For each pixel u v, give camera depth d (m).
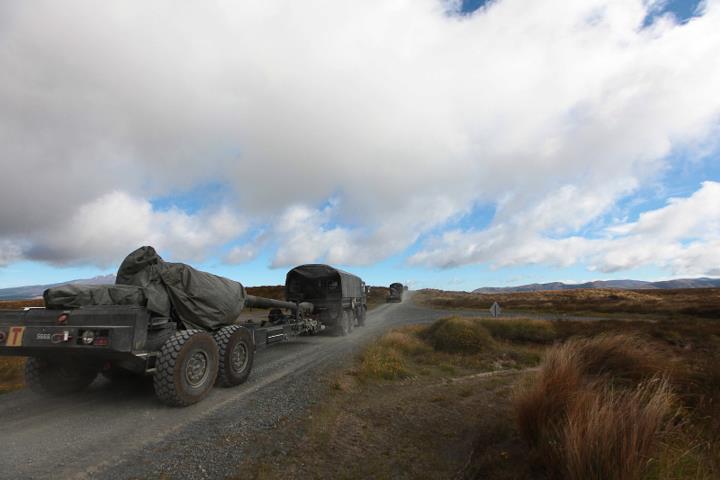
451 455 3.58
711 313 21.92
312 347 11.41
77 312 4.98
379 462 3.40
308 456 3.53
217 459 3.48
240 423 4.50
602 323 14.03
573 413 3.14
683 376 4.82
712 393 4.23
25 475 3.17
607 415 2.83
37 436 4.10
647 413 2.87
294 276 15.15
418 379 7.16
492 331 13.20
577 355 5.45
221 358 6.11
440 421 4.55
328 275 14.72
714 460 2.70
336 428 4.29
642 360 5.40
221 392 6.05
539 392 3.76
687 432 3.17
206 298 6.64
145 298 5.65
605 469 2.49
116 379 6.85
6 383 6.82
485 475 3.09
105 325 4.95
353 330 16.38
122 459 3.49
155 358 5.38
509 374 7.58
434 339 11.61
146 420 4.64
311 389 6.10
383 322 20.86
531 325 13.27
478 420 4.57
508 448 3.59
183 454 3.60
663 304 29.02
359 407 5.15
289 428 4.29
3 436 4.10
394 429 4.29
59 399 5.64
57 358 5.35
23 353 5.07
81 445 3.84
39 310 5.08
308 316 13.61
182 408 5.16
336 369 7.71
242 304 7.68
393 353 9.06
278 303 11.20
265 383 6.67
